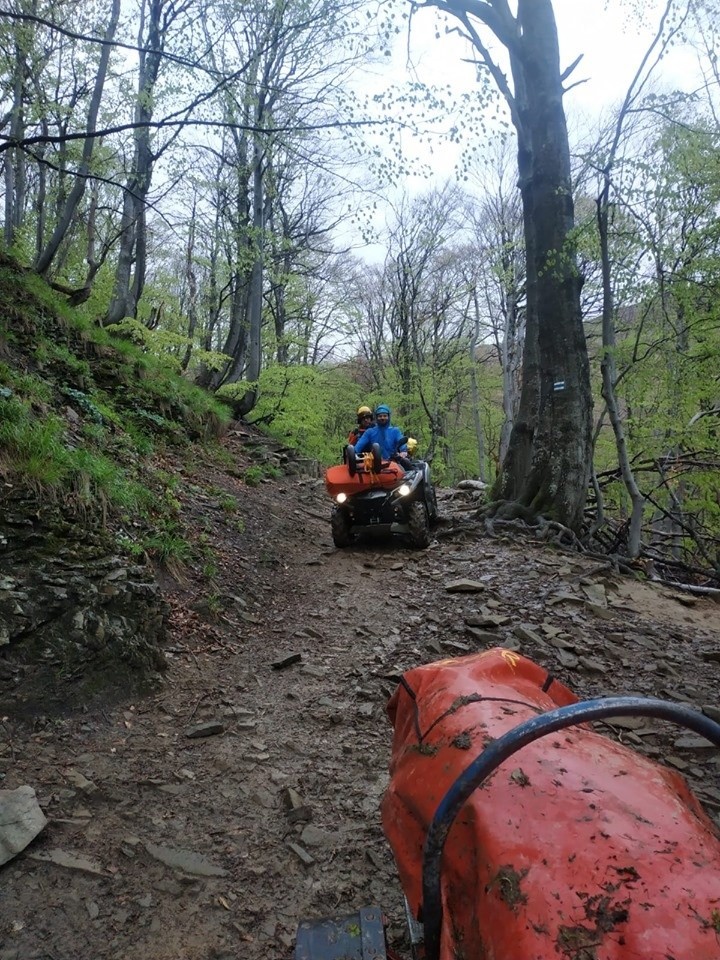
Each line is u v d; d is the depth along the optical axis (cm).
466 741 180
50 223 2000
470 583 774
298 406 1948
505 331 3084
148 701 477
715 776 409
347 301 2898
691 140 912
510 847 137
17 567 469
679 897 120
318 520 1162
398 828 188
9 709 412
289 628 661
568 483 1054
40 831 326
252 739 445
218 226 1798
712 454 1336
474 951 133
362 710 490
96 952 270
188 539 755
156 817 355
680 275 972
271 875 318
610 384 1003
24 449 560
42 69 1215
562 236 1069
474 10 1098
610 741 187
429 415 3011
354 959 178
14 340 921
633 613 720
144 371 1253
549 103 1084
